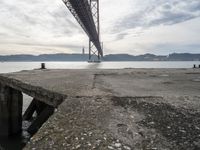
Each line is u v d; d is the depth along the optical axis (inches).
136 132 127.7
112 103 193.8
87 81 363.9
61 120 146.8
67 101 199.2
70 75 493.0
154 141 115.8
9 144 404.2
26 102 813.2
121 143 112.9
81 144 111.3
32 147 108.4
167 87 302.0
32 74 518.9
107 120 147.7
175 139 118.6
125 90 265.4
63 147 108.2
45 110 399.5
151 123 143.0
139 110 172.7
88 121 145.2
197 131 130.3
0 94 452.8
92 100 203.8
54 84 319.6
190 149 107.7
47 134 123.5
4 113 442.6
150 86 312.0
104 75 509.7
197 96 226.8
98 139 117.2
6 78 441.1
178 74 546.0
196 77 468.4
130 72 605.6
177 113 165.2
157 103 195.5
